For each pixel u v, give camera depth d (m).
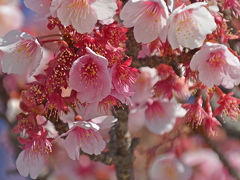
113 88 0.44
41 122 0.47
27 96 0.46
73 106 0.46
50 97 0.45
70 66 0.44
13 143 0.51
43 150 0.46
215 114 0.48
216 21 0.46
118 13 0.47
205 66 0.46
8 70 0.45
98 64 0.44
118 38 0.45
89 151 0.47
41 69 0.46
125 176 0.51
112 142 0.50
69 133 0.47
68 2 0.43
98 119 0.46
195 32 0.45
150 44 0.47
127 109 0.50
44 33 0.46
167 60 0.48
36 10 0.45
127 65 0.45
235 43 0.49
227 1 0.49
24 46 0.45
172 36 0.45
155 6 0.45
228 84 0.48
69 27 0.44
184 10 0.44
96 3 0.44
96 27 0.45
